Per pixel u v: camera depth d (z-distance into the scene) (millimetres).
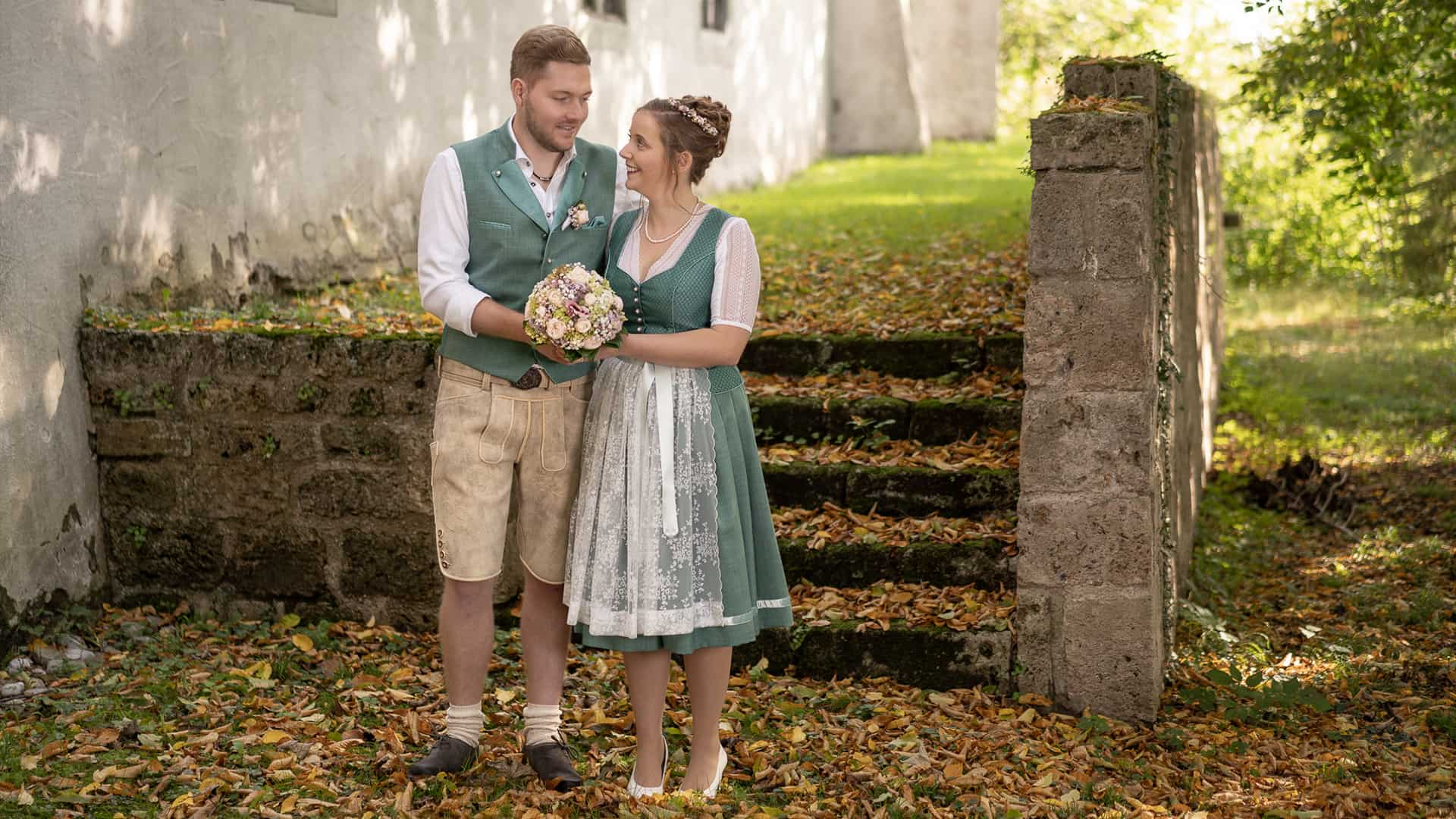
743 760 3666
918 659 4250
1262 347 11891
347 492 4699
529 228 3363
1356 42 6707
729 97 13203
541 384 3402
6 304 4355
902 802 3402
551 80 3271
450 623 3463
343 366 4641
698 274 3291
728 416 3352
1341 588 5797
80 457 4762
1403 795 3537
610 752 3676
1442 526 6672
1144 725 4074
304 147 6379
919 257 7980
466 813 3262
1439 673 4555
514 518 4680
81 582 4746
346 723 3830
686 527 3242
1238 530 6797
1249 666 4688
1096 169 3961
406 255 7340
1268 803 3484
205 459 4785
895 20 17766
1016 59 25609
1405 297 13375
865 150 18125
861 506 4922
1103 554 4062
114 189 4957
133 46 5062
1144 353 3982
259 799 3322
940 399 5281
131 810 3270
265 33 6027
